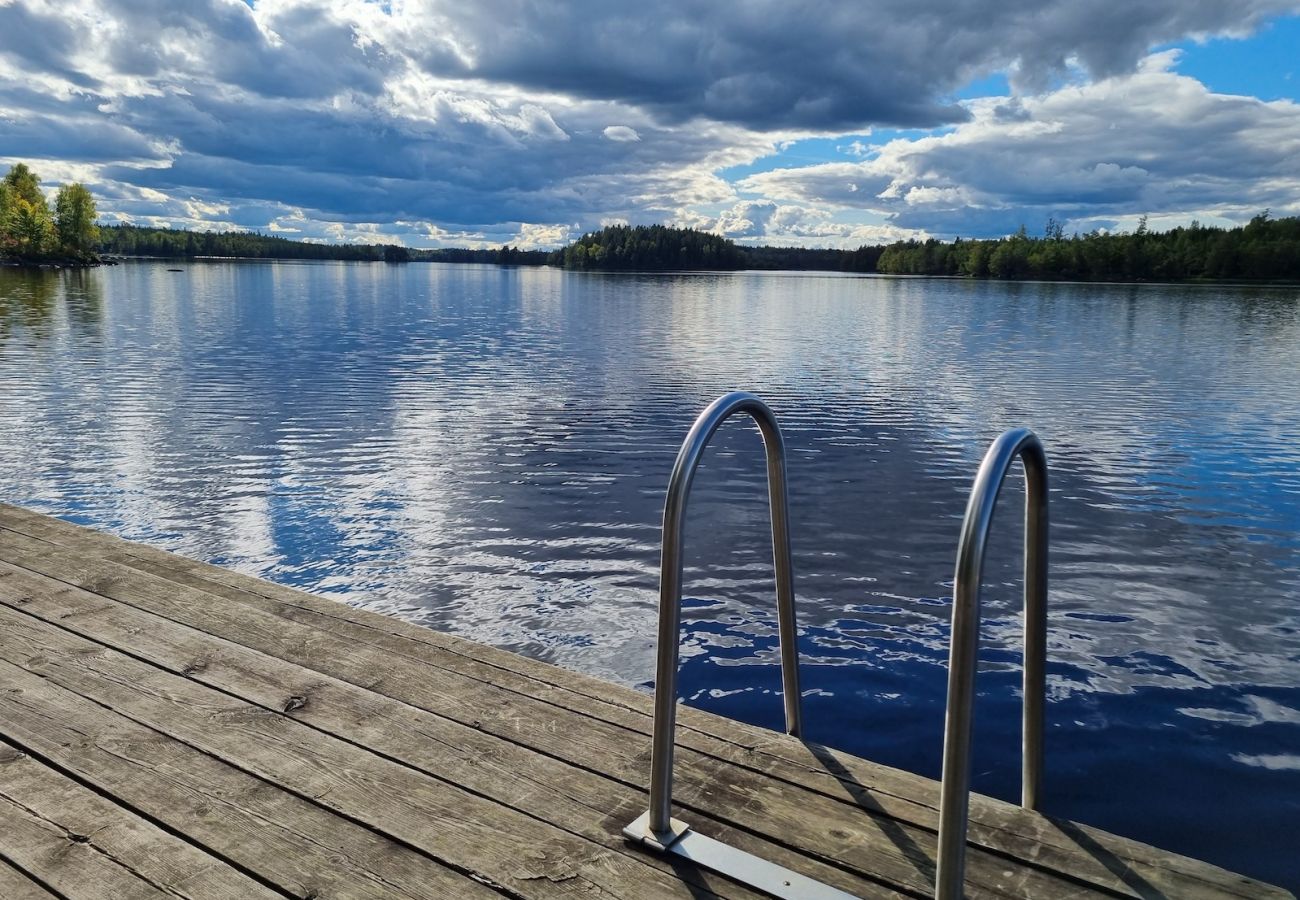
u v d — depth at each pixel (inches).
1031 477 60.7
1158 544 295.3
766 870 63.6
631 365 829.8
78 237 4020.7
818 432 495.2
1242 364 864.3
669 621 64.6
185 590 118.0
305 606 113.0
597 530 304.3
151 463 401.7
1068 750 164.7
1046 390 676.1
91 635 104.3
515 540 292.0
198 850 67.2
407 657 99.0
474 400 601.3
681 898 61.6
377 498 344.2
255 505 332.5
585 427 503.2
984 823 68.4
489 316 1557.6
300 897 62.0
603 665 199.3
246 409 553.9
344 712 87.2
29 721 85.8
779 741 81.7
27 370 732.0
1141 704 183.0
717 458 421.1
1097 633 220.7
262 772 77.3
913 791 73.3
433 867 65.1
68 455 417.1
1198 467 415.5
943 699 185.0
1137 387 695.1
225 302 1800.0
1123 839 66.1
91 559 129.7
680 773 76.6
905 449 448.5
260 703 89.0
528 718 86.0
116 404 567.8
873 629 221.9
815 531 306.5
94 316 1362.0
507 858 65.9
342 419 522.6
